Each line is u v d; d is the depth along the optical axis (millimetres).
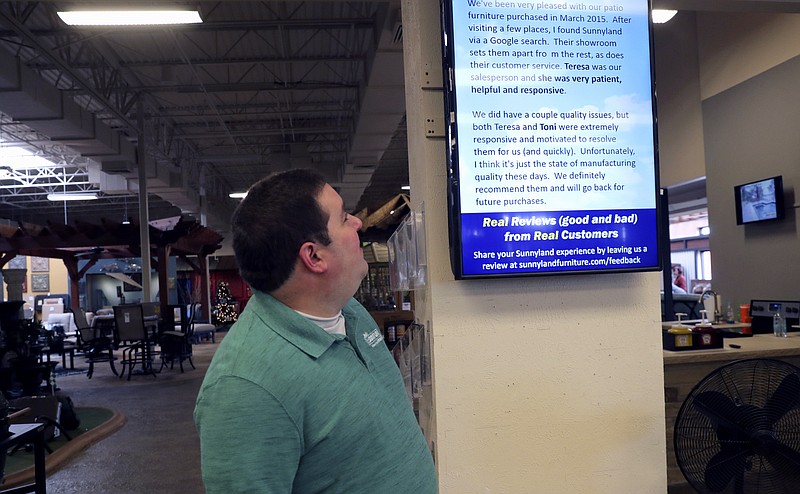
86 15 5148
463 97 1714
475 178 1721
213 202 19156
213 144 14805
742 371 1826
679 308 6754
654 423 1913
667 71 7488
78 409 6355
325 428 887
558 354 1853
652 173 1837
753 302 4918
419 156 1856
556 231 1768
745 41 5996
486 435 1803
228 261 21688
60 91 7867
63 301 18078
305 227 952
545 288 1847
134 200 20406
